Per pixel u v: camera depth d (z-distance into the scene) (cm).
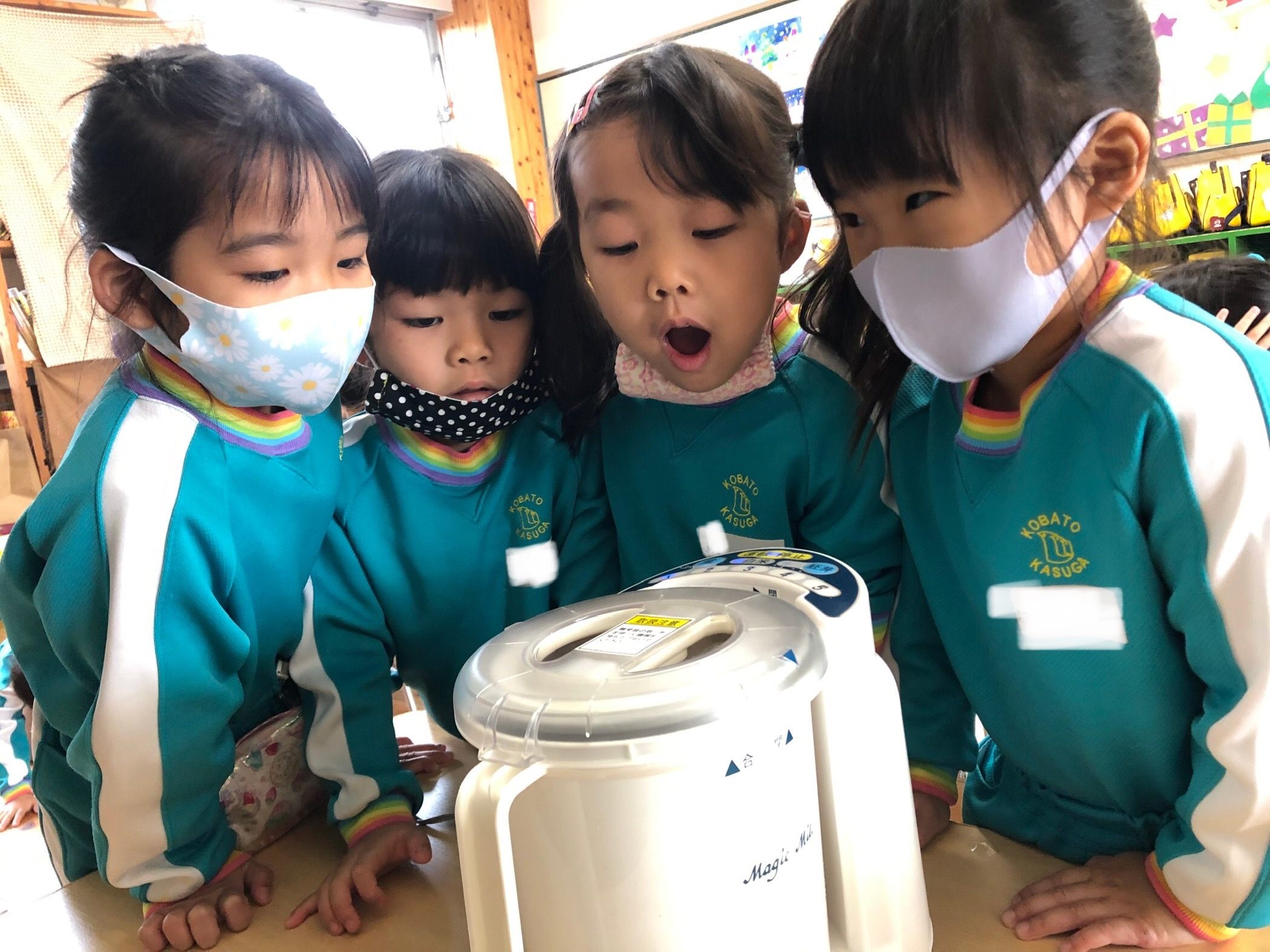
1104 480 51
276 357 59
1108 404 50
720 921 40
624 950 40
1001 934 53
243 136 56
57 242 247
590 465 79
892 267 52
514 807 41
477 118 425
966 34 46
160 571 59
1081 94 48
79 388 253
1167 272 105
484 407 72
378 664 74
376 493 75
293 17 368
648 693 38
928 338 53
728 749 39
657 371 71
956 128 47
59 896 70
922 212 50
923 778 66
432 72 425
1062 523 53
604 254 64
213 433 63
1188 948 50
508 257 70
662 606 49
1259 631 46
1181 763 55
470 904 40
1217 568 47
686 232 61
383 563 74
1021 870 59
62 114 245
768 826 41
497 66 410
